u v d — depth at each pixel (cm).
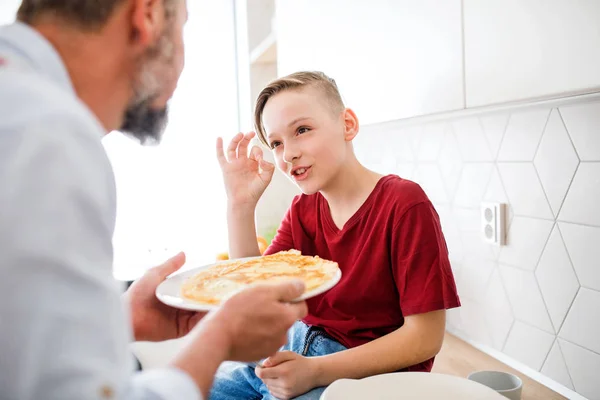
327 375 91
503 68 81
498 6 82
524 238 123
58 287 37
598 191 102
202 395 50
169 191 236
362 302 105
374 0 121
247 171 121
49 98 42
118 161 229
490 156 132
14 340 36
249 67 210
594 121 101
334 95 111
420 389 81
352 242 109
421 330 95
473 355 136
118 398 38
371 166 195
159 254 235
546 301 117
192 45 232
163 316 79
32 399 36
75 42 51
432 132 154
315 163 105
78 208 40
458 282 149
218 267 86
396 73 113
